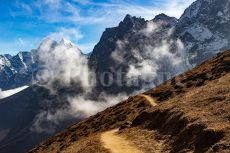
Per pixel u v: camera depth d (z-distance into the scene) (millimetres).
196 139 36125
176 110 48906
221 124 35719
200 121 38719
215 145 31875
